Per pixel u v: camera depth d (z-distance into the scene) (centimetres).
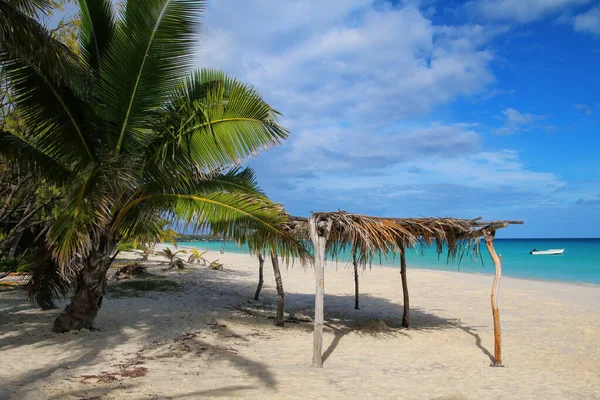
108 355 705
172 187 798
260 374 654
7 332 818
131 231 800
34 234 1806
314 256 770
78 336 804
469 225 814
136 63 727
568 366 759
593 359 805
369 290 1759
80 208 613
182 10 706
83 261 814
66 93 728
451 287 1853
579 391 625
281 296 1059
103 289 856
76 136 752
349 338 945
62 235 609
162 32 714
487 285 1939
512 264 3566
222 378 624
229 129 759
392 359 784
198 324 988
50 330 837
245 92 750
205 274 2061
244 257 3744
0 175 1095
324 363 737
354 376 668
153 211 757
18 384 548
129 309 1109
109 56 725
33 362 647
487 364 763
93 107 755
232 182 973
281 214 743
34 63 656
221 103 755
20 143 726
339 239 840
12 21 539
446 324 1118
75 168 773
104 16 795
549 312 1305
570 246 8388
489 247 801
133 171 711
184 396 542
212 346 805
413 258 4181
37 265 885
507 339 956
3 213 1100
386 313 1272
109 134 770
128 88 742
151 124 771
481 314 1264
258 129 761
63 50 657
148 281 1672
